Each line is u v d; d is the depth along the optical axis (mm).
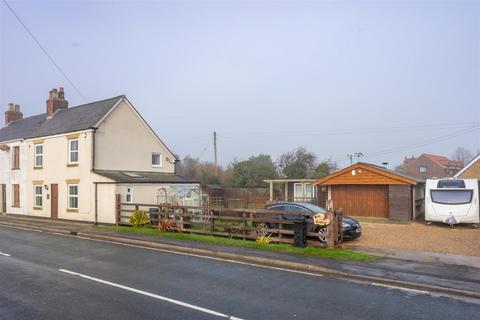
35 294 7809
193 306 7125
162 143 27609
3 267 10430
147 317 6500
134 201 22188
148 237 15820
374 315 6797
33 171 26922
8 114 34812
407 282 8859
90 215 22312
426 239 15469
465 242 14664
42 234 18141
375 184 23781
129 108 25250
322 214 13000
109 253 12820
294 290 8359
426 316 6789
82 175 23016
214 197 37062
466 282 8852
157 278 9281
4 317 6469
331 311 6977
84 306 7055
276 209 15852
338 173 24938
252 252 12344
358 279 9438
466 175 29656
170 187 24703
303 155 54750
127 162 24906
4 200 29812
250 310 6953
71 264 10891
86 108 26578
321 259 11305
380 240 15242
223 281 9078
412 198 23656
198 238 15141
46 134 25625
